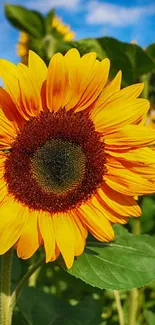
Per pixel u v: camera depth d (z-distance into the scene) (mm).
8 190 666
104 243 702
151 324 948
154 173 654
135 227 1009
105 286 659
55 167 666
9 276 689
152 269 679
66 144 668
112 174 667
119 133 655
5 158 666
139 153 654
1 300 690
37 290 839
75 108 663
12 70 625
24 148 662
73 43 907
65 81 638
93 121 666
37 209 668
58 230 656
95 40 903
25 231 641
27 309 821
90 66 639
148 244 700
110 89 654
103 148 667
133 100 653
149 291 1084
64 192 673
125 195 665
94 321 825
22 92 627
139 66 921
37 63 632
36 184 669
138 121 658
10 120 650
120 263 676
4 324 688
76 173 672
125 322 1033
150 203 1155
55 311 828
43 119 658
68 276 1060
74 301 1065
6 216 648
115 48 902
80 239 655
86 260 673
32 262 1013
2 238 632
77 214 671
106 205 669
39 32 1198
